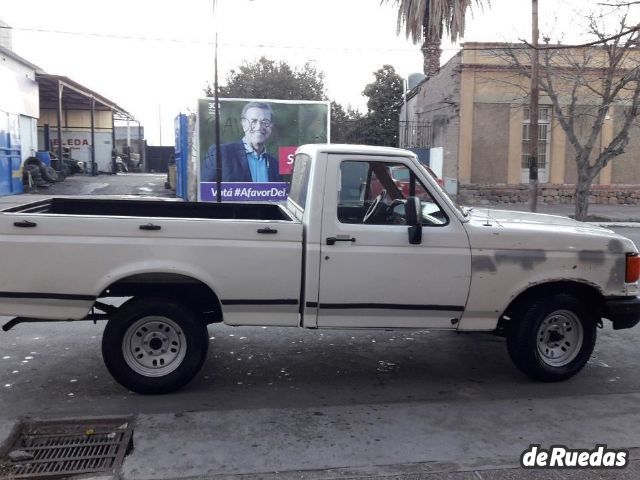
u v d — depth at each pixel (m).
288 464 3.85
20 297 4.68
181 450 3.99
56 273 4.68
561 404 4.91
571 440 4.25
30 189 22.80
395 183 5.09
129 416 4.49
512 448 4.12
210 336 6.66
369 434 4.30
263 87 35.97
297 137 18.94
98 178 30.12
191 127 19.39
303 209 5.16
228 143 18.59
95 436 4.27
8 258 4.64
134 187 25.59
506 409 4.80
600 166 18.53
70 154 36.06
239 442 4.12
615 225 18.34
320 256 4.88
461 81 22.28
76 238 4.68
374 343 6.57
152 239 4.74
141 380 4.89
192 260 4.77
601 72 21.31
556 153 22.97
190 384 5.27
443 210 5.07
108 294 4.99
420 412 4.72
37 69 24.50
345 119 36.50
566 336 5.43
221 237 4.80
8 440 4.09
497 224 5.28
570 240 5.21
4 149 20.69
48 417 4.46
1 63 20.48
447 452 4.05
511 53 19.09
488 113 22.52
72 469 3.81
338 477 3.70
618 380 5.54
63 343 6.29
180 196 20.89
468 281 5.07
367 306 5.00
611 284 5.32
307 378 5.50
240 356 6.04
